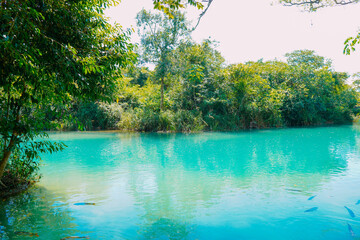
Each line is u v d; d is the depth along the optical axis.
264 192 5.66
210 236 3.69
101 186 6.26
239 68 22.89
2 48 3.80
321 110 29.45
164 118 20.94
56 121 5.79
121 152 11.35
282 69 28.64
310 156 10.00
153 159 9.76
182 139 16.06
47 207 4.85
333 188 5.83
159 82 24.30
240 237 3.64
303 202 4.97
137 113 21.80
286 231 3.81
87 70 4.71
